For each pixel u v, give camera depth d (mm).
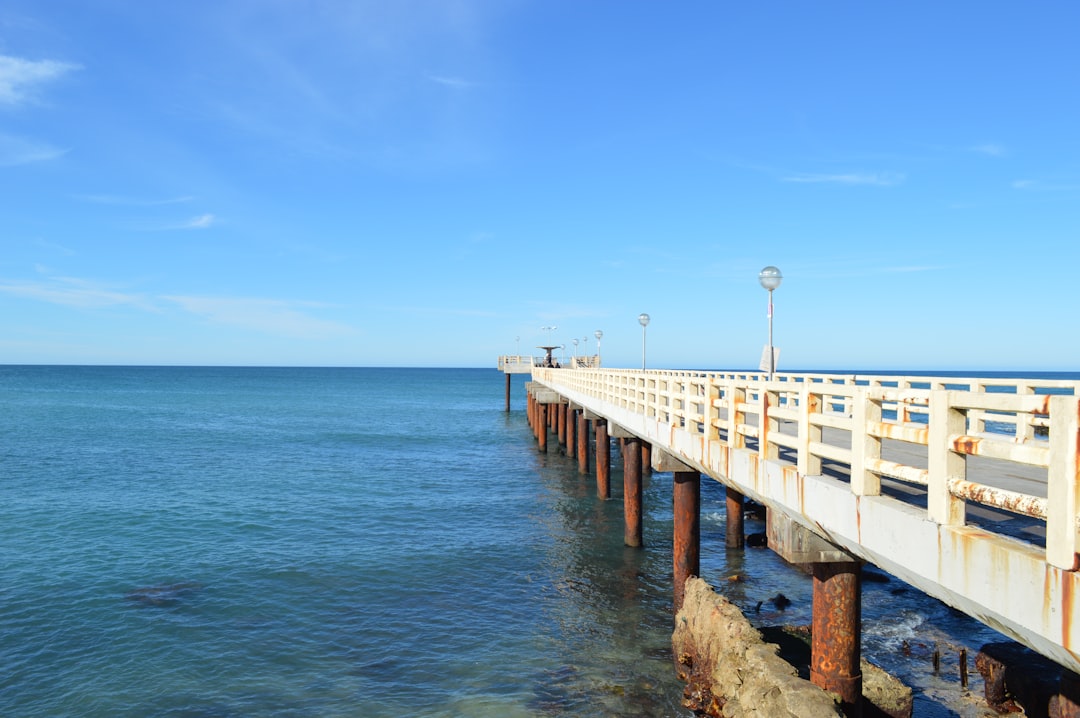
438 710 11352
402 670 12742
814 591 8828
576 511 25609
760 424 8867
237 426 57562
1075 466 4020
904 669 12297
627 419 17906
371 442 47312
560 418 42312
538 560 19328
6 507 25062
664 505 26719
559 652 13453
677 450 12836
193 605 15734
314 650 13555
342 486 30391
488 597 16453
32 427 53375
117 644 13672
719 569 18344
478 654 13391
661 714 11133
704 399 11234
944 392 5230
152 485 29953
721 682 10602
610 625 14742
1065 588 4070
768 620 14633
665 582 17453
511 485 31047
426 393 124625
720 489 30516
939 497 5266
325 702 11609
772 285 12391
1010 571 4535
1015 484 9078
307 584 17234
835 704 8258
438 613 15430
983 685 11586
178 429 54031
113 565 18484
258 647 13648
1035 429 12531
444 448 44375
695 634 12031
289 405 86375
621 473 34719
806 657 10516
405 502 27078
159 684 12156
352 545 20719
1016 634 4715
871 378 13797
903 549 5719
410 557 19531
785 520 8148
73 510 24750
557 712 11250
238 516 24234
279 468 35156
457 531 22531
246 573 17984
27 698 11648
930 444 5406
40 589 16531
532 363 59156
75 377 185625
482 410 80812
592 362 61875
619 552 20094
